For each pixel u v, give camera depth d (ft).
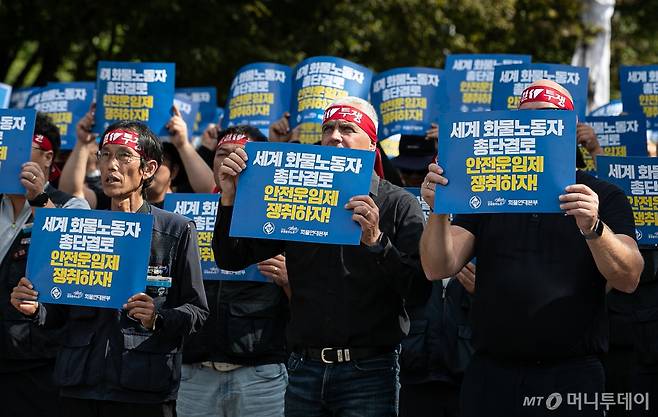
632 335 22.40
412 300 16.52
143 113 25.35
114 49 55.72
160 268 17.61
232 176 16.43
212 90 31.42
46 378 20.42
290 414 17.13
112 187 17.70
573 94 24.63
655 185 20.85
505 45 62.64
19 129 19.75
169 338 17.39
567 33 52.75
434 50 58.29
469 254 16.26
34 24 50.11
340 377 16.75
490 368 15.79
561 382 15.37
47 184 21.33
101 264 17.10
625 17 74.13
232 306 20.13
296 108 26.30
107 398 17.03
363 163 15.97
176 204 21.06
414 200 17.29
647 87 27.12
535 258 15.58
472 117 15.11
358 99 17.74
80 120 25.66
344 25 54.19
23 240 20.10
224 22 50.72
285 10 54.24
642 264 15.33
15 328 20.03
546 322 15.31
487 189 14.98
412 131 27.17
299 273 17.13
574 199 14.51
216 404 20.22
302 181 16.03
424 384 21.35
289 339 17.29
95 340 17.26
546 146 14.82
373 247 15.99
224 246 16.84
